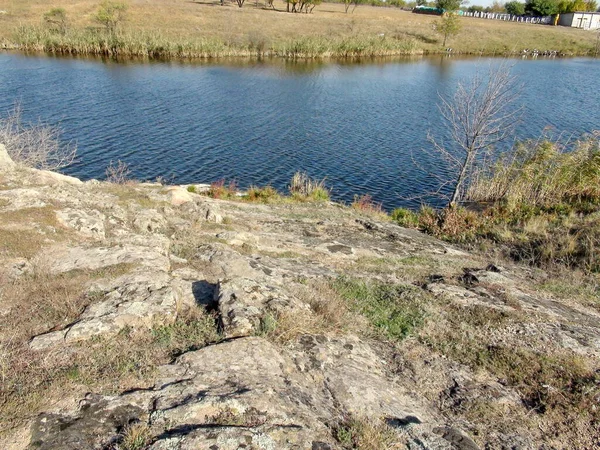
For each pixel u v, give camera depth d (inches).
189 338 218.4
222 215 468.1
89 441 153.2
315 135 1154.0
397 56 2588.6
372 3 5265.8
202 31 2472.9
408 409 206.1
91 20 2524.6
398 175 947.3
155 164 922.7
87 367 187.3
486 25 3631.9
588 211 612.4
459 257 486.0
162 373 189.3
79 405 167.0
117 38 2094.0
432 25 3319.4
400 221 656.4
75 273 259.8
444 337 273.9
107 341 205.5
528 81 1888.5
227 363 199.0
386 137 1157.1
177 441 151.5
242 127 1176.8
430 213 682.2
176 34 2347.4
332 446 167.2
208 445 151.4
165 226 391.2
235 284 257.9
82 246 295.0
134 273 266.2
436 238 591.8
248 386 186.4
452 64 2342.5
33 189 352.8
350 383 209.9
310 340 234.7
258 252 390.3
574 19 4067.4
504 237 560.1
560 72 2160.4
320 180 909.2
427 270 408.5
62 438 152.6
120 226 353.1
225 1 3708.2
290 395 189.5
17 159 597.9
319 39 2497.5
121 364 191.6
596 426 211.0
